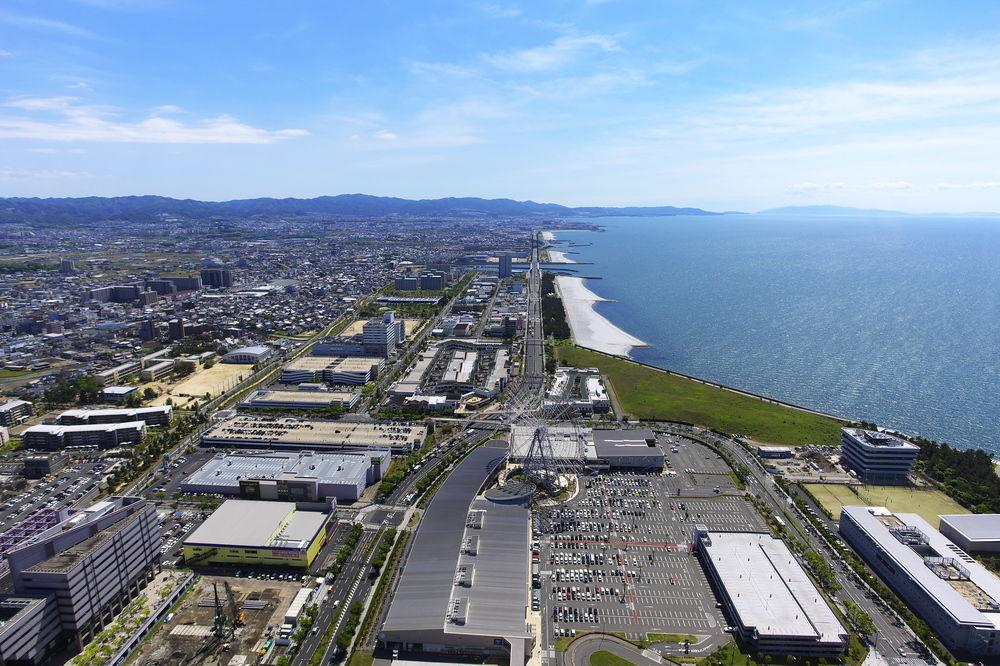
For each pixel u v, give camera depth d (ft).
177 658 652.07
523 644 652.07
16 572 645.10
